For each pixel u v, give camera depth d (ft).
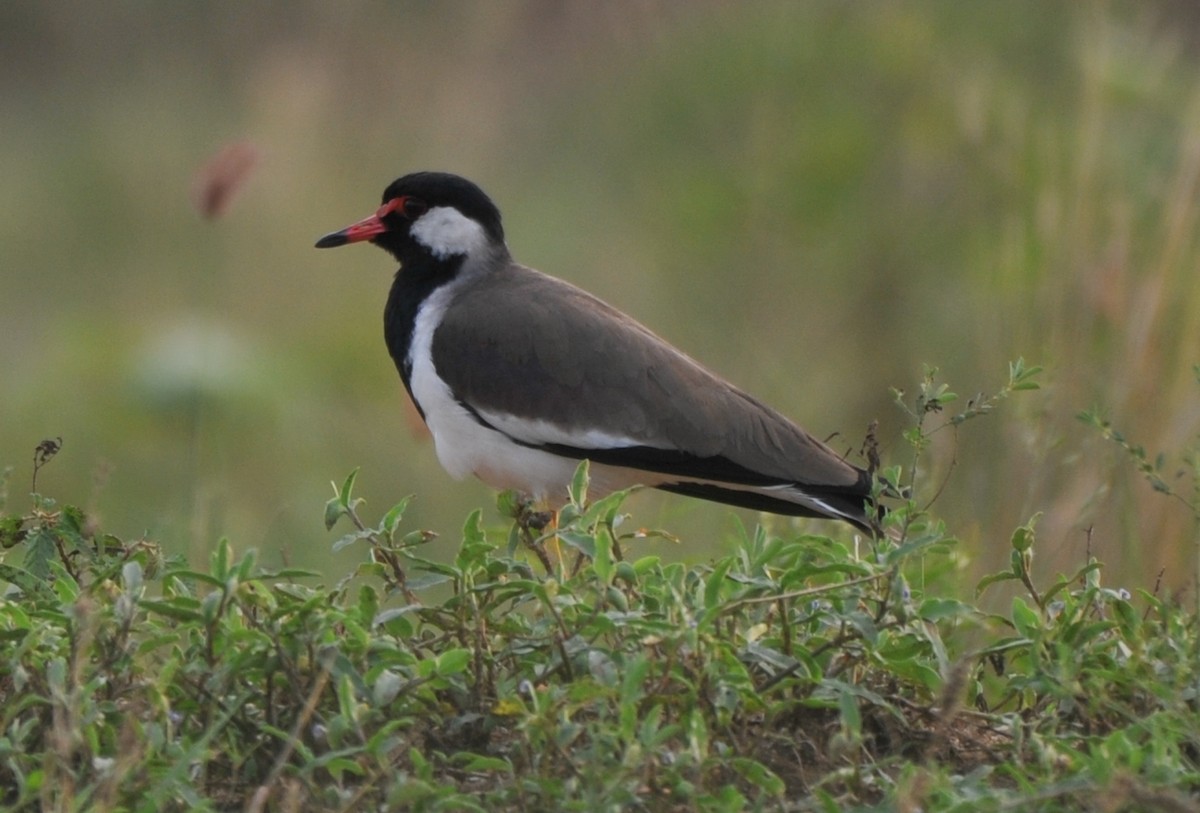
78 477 51.16
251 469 50.39
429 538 25.45
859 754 23.70
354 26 78.13
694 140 66.54
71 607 22.98
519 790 21.24
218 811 22.62
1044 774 21.99
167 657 25.26
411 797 20.63
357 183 65.77
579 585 24.57
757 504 34.83
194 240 63.72
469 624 24.61
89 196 74.02
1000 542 36.37
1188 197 39.65
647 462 34.04
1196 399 37.11
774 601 23.89
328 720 22.90
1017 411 38.19
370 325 58.29
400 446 50.96
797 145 59.88
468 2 78.64
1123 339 39.01
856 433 49.93
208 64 85.81
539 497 35.35
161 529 33.86
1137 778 20.95
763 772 21.48
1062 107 53.11
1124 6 58.75
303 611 23.11
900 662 23.62
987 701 27.22
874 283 56.03
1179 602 28.50
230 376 53.06
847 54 61.57
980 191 55.47
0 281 69.00
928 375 27.86
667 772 21.13
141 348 55.26
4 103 87.04
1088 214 42.78
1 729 22.03
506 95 76.23
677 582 24.72
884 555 23.94
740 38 65.77
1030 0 59.41
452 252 36.96
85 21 89.40
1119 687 24.08
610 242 65.46
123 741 20.99
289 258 61.62
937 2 60.95
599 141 71.05
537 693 22.41
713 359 55.01
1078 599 26.03
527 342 34.71
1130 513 35.55
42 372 56.80
